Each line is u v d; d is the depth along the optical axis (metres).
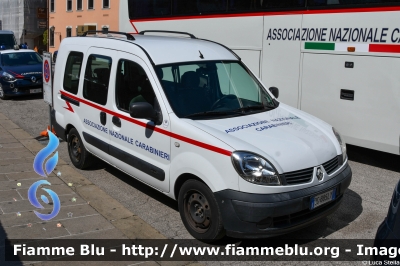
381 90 7.32
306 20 8.20
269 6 8.78
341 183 4.94
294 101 8.60
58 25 39.34
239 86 5.90
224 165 4.53
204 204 4.81
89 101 6.75
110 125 6.25
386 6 7.09
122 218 5.52
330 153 4.96
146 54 5.69
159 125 5.30
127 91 5.95
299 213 4.61
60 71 7.68
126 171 6.11
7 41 19.16
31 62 15.97
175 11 10.87
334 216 5.76
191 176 4.99
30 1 41.56
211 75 5.78
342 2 7.63
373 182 7.09
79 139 7.23
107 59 6.40
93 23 33.88
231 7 9.51
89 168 7.52
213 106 5.44
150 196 6.43
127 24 12.41
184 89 5.47
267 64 8.98
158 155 5.37
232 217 4.48
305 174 4.62
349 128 7.85
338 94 7.91
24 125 11.20
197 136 4.81
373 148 7.58
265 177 4.40
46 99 8.52
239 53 9.49
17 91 14.90
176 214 5.81
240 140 4.66
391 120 7.27
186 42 6.21
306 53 8.28
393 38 7.06
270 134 4.91
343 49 7.72
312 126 5.38
